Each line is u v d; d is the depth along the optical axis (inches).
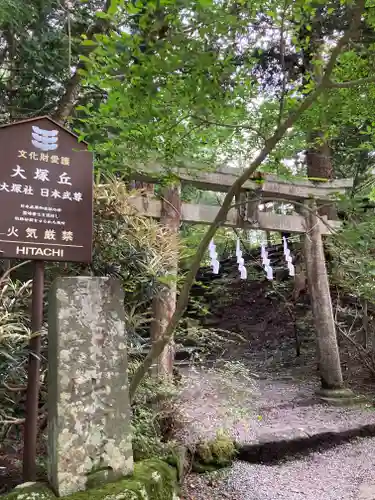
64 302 66.7
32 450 67.2
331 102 71.1
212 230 72.4
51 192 75.7
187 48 48.6
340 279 171.9
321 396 154.6
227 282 293.3
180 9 47.7
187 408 108.4
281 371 204.8
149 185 132.2
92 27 122.9
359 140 194.2
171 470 77.2
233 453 106.3
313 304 164.4
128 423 66.9
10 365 73.2
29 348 74.6
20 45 139.9
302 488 95.4
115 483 62.6
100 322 68.4
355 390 163.0
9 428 82.3
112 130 76.6
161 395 100.5
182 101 55.1
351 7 60.4
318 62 75.5
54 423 62.7
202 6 46.8
